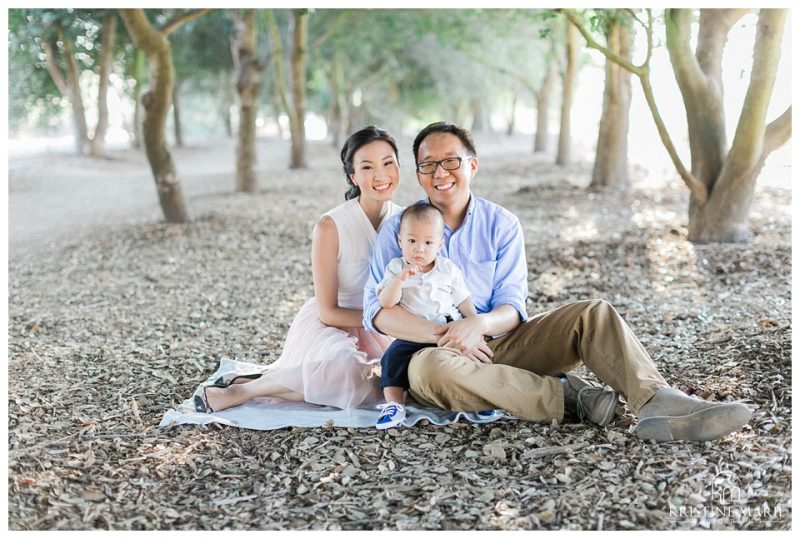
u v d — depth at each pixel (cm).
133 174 2103
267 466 329
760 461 305
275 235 953
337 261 396
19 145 2855
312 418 373
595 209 1106
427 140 365
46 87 2516
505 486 304
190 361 488
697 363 423
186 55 2572
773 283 615
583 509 283
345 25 2170
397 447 342
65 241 973
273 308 646
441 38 1998
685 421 320
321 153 2517
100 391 428
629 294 625
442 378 340
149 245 905
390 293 355
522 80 2378
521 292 373
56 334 565
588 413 348
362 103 3572
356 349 396
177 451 342
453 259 371
